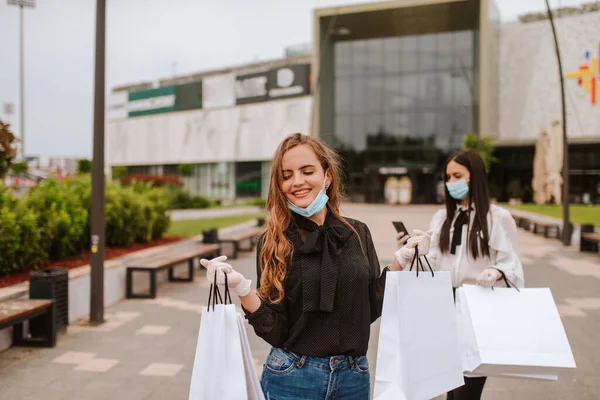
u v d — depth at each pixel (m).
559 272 10.48
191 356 5.23
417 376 1.98
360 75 46.12
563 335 2.50
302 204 2.01
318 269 1.95
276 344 1.96
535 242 16.16
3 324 4.73
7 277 7.29
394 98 45.28
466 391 2.86
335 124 46.69
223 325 1.79
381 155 45.47
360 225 2.19
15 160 5.60
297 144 2.04
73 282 6.77
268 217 2.05
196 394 1.77
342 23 46.34
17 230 7.42
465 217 3.04
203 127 57.06
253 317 1.87
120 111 65.19
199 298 8.10
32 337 5.59
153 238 13.95
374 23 46.28
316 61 46.53
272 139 51.81
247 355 1.82
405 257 2.12
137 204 12.05
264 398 1.89
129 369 4.85
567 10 41.75
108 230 11.49
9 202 7.89
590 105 40.53
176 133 59.47
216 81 56.00
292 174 2.02
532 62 42.72
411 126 44.84
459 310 2.70
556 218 23.70
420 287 2.05
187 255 9.47
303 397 1.94
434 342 2.05
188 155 58.47
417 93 44.72
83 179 12.02
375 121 45.72
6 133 5.35
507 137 43.78
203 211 32.97
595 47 40.59
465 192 3.03
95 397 4.18
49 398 4.16
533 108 42.78
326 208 2.14
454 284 3.03
